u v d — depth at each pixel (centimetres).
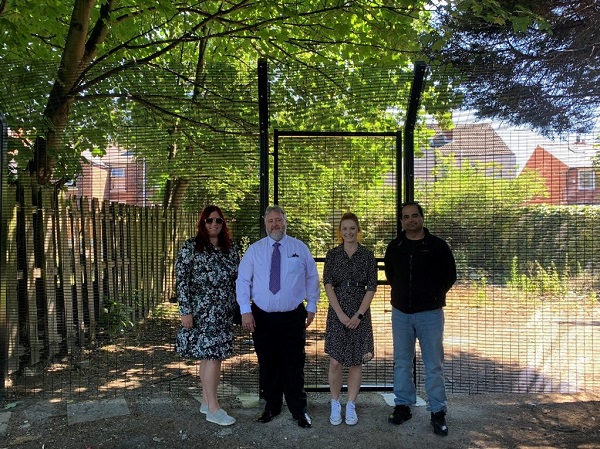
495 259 473
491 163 465
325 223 481
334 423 390
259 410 420
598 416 407
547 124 515
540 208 467
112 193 511
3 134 453
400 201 467
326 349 396
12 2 598
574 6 550
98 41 652
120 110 505
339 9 605
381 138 479
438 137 465
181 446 354
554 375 507
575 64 536
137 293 672
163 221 610
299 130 478
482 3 471
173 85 497
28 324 496
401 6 585
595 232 466
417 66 434
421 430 383
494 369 529
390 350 616
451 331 654
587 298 598
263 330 390
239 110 491
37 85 482
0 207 447
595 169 459
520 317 671
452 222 472
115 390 462
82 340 571
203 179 497
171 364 545
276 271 384
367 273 397
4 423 388
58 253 538
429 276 388
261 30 657
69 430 377
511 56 535
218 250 394
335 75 453
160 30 870
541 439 367
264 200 451
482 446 358
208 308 384
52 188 525
